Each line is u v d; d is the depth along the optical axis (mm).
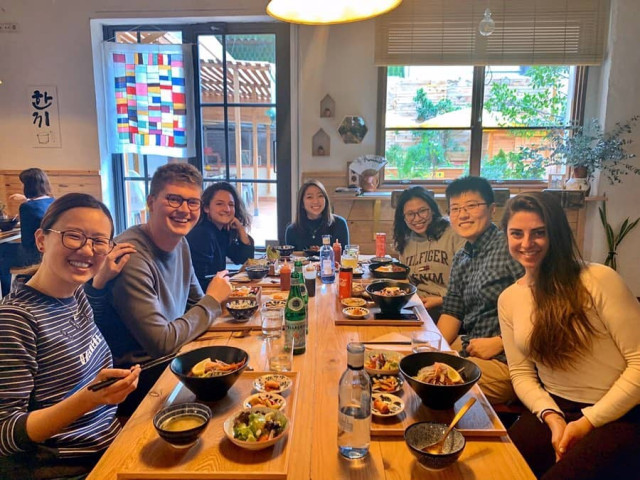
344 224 3451
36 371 1288
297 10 1887
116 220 4492
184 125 4184
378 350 1495
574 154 3818
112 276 1662
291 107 4203
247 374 1371
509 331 1638
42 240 1352
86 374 1416
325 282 2498
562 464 1320
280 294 2215
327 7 1903
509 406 1879
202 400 1232
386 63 3941
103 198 4293
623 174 3918
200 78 4242
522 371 1611
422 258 2734
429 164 4203
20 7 4066
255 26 4121
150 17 4023
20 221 3635
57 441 1305
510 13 3816
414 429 1080
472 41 3863
